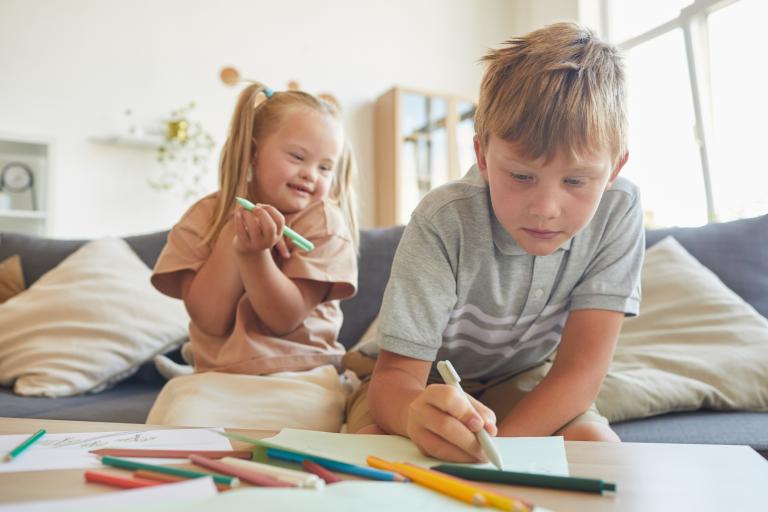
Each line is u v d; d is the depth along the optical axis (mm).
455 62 4656
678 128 3416
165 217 3807
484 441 493
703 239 1526
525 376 1081
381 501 371
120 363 1521
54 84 3576
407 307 855
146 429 630
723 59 3197
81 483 441
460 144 4387
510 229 759
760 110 3008
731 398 1161
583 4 4008
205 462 470
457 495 394
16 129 3480
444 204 897
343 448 560
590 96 711
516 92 731
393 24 4484
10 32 3502
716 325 1284
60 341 1509
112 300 1604
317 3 4270
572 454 544
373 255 1673
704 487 444
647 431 1057
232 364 1138
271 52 4117
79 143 3615
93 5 3686
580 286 937
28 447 548
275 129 1241
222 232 1206
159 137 3701
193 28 3916
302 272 1176
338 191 1430
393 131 4168
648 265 1468
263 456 506
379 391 785
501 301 945
